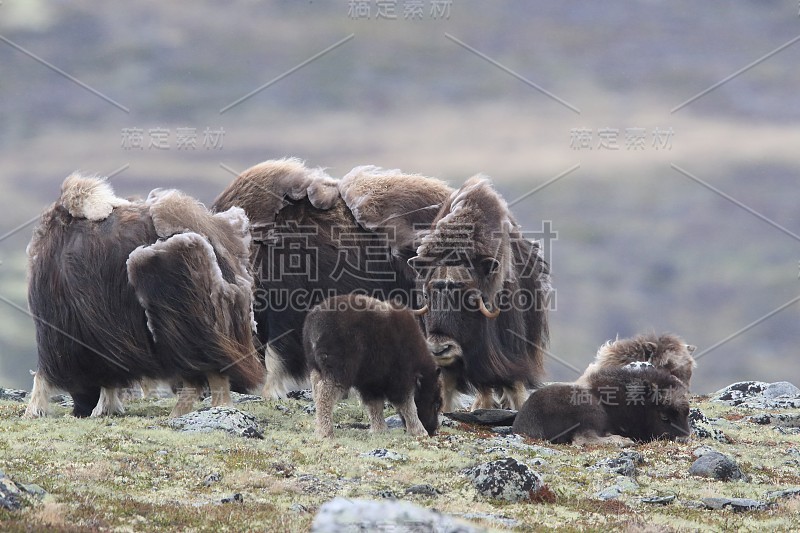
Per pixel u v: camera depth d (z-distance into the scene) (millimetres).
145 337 38000
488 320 39781
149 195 39906
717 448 39375
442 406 40156
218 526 26047
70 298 37781
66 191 38781
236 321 38812
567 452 36781
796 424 46438
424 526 20922
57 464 30578
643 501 31391
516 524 27719
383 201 43438
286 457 33031
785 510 31047
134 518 26438
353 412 41812
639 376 39562
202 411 36688
